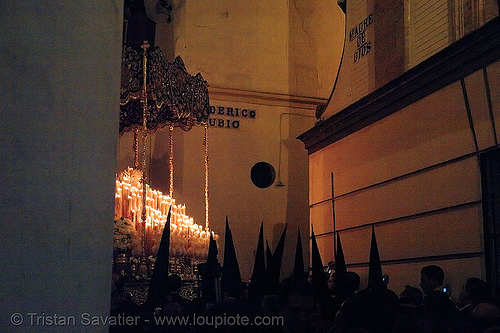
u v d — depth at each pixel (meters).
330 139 9.71
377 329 2.69
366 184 8.47
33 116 0.91
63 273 1.04
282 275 11.30
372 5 8.90
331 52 12.44
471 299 4.67
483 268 5.86
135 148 9.60
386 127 8.00
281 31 12.20
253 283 3.79
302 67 12.20
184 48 11.55
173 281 4.57
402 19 7.95
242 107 11.71
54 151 1.00
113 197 1.62
